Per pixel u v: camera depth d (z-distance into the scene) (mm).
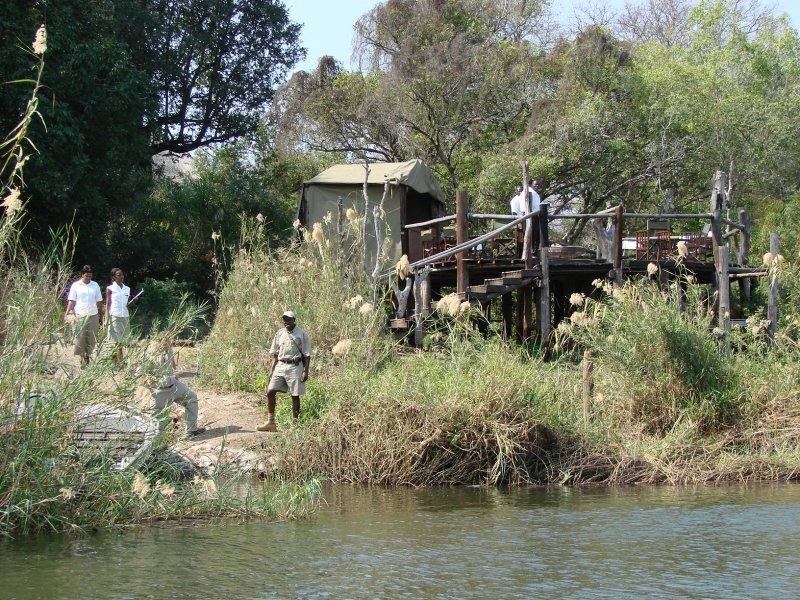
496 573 6555
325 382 12789
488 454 10734
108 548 7219
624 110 31953
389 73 30766
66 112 22250
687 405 12281
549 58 32812
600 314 13461
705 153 33125
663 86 32906
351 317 14102
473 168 32750
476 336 12250
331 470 10703
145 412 8938
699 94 33438
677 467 11016
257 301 15516
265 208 31000
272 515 8562
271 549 7234
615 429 11828
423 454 10617
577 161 31109
